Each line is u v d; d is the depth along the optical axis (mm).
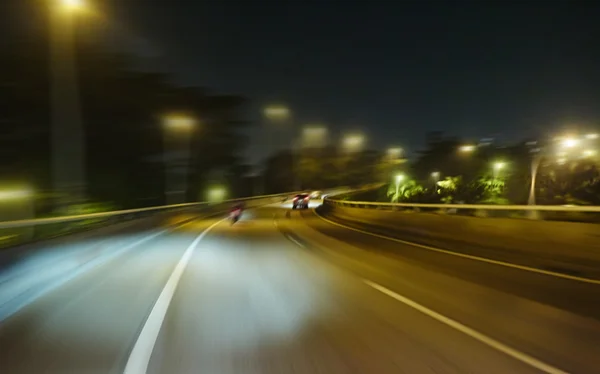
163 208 37156
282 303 9953
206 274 13539
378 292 11117
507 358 6676
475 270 14375
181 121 50344
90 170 44000
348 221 38344
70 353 6789
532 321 8633
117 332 7801
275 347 7098
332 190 113250
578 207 15469
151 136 51188
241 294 10820
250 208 67625
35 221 13742
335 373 6070
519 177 42000
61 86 25172
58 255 12891
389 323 8453
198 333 7773
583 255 14859
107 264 15555
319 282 12344
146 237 26094
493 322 8547
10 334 7695
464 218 21734
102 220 25094
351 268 14703
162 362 6441
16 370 6145
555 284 12148
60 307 9508
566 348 7125
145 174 51750
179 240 24297
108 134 45625
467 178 67375
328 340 7441
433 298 10492
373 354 6793
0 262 9383
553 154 38719
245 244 22016
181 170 57094
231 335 7672
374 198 78688
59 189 27000
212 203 56594
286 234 27609
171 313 9062
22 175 35312
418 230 25547
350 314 9078
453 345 7227
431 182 78250
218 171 75500
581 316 8992
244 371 6133
